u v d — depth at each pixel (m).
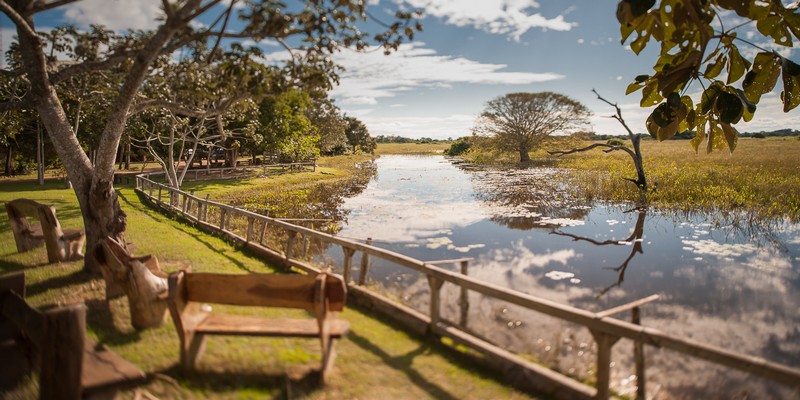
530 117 46.72
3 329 3.50
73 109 17.66
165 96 9.12
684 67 2.23
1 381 3.40
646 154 39.56
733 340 5.70
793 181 17.19
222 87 6.18
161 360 4.02
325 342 3.66
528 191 21.69
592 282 8.10
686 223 13.23
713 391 4.23
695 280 8.13
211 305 5.43
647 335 3.20
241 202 19.09
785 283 7.93
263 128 29.52
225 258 8.16
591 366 4.59
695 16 2.04
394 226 13.55
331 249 10.38
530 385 3.72
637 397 3.65
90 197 6.52
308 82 6.19
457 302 6.40
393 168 42.41
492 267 9.06
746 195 15.44
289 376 3.77
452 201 19.05
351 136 81.75
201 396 3.43
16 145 27.41
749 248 10.34
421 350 4.43
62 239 7.50
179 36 5.87
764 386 4.32
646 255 9.95
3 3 5.14
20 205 7.82
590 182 22.56
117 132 6.27
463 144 73.56
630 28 2.32
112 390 2.99
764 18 2.16
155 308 4.74
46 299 5.62
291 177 30.59
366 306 5.73
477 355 4.28
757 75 2.26
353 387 3.62
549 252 10.31
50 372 2.70
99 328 4.73
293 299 3.69
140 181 22.45
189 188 23.30
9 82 12.73
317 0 5.14
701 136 2.49
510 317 5.88
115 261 4.84
